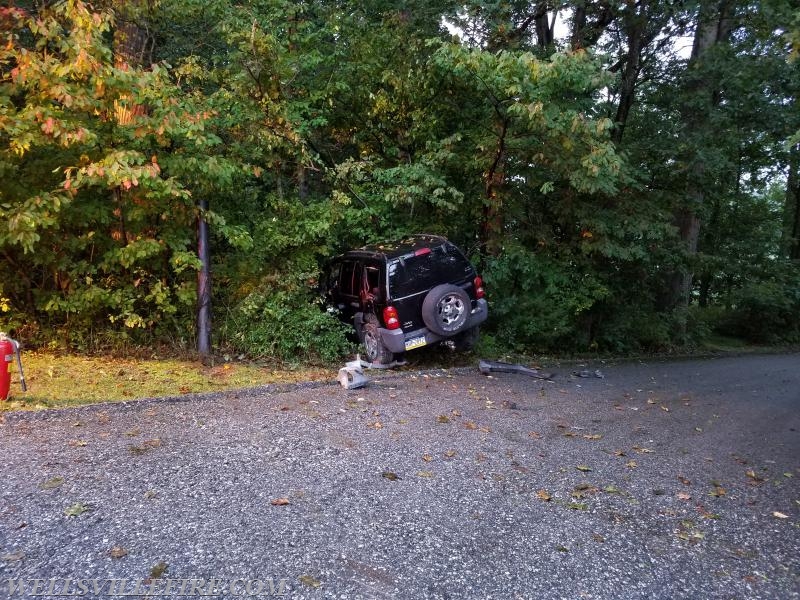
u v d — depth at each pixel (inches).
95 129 300.5
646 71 570.3
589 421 260.7
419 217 458.6
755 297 777.6
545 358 466.9
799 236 968.9
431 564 126.7
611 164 390.3
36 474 164.2
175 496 154.2
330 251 412.8
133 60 352.5
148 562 121.4
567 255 483.8
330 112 464.1
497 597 115.5
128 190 298.4
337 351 366.9
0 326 313.7
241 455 187.6
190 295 333.1
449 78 435.8
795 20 285.1
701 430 259.0
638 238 500.4
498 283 467.5
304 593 113.1
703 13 513.0
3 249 299.0
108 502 148.6
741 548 141.7
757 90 498.6
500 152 422.6
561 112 405.1
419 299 352.2
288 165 430.3
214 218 326.0
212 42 458.0
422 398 283.1
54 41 282.8
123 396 250.5
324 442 205.5
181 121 303.0
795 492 183.8
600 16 547.8
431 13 486.3
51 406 227.9
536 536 142.7
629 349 579.5
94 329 331.9
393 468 183.9
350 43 467.8
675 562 133.2
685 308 665.6
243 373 314.0
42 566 118.0
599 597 117.1
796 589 123.4
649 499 170.7
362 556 128.5
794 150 754.2
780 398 352.5
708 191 546.0
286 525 140.9
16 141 261.1
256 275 377.7
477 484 174.6
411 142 474.0
